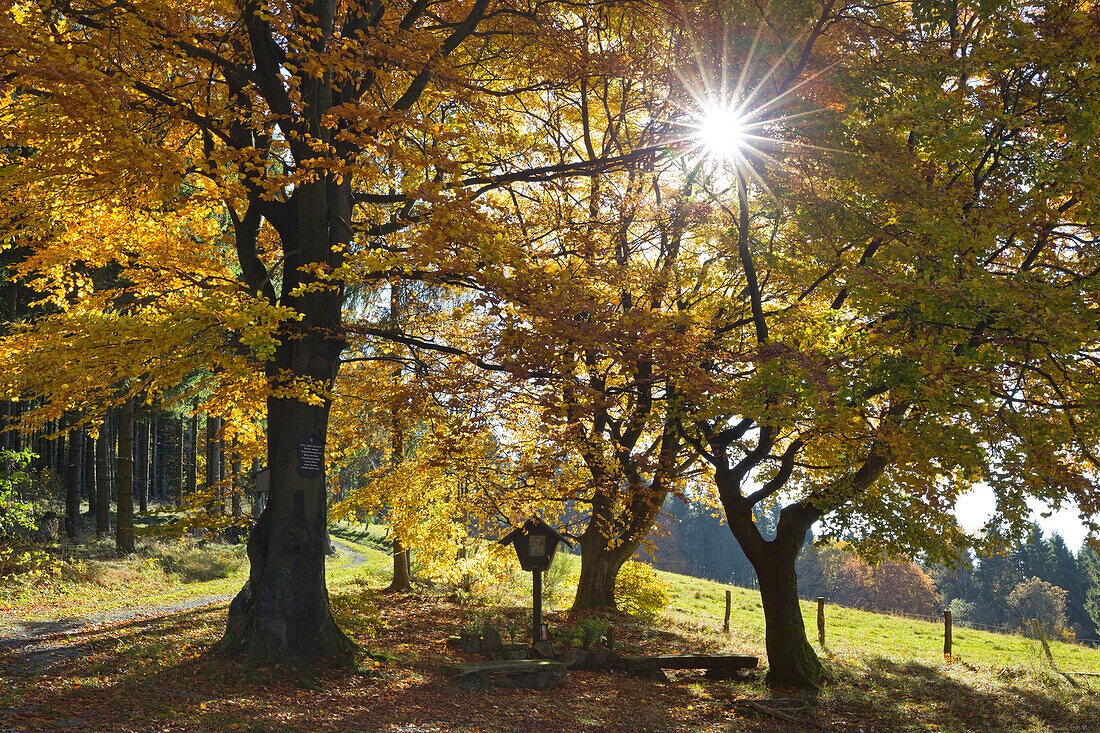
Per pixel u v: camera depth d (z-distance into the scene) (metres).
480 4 10.80
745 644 15.99
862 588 72.69
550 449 11.84
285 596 9.96
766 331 11.13
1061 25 8.23
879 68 9.62
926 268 8.05
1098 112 7.90
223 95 10.59
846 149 9.55
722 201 13.42
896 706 10.46
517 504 15.32
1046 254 9.57
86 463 33.91
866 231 9.50
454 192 9.90
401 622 14.44
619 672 12.08
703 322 10.91
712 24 10.48
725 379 10.33
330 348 10.76
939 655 16.84
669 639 15.29
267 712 7.82
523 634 13.53
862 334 9.04
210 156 8.68
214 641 10.84
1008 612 77.12
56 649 10.34
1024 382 9.47
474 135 12.52
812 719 9.62
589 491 17.16
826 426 9.06
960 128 8.34
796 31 10.12
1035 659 15.53
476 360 10.76
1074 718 10.07
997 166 9.25
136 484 42.22
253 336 8.25
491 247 9.27
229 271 12.92
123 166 8.56
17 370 9.51
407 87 11.77
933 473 8.88
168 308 9.98
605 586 17.83
